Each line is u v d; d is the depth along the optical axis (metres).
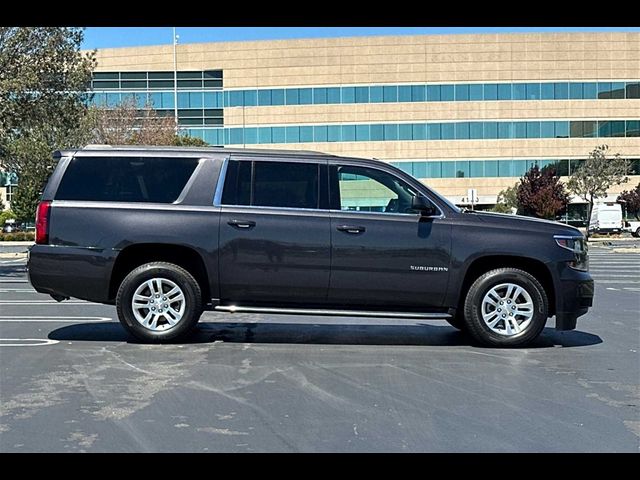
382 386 5.64
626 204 56.06
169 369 6.16
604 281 16.12
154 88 61.62
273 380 5.80
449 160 60.28
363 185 7.26
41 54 20.81
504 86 60.25
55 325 8.62
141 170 7.25
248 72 61.38
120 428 4.54
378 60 60.38
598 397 5.38
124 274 7.34
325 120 60.78
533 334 7.22
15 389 5.46
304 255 7.03
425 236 7.07
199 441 4.31
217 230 7.05
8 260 25.52
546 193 50.22
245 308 7.15
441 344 7.55
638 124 60.38
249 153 7.31
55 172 7.26
